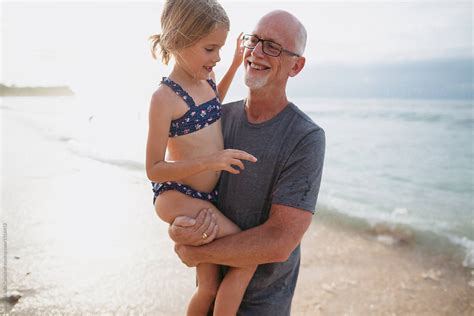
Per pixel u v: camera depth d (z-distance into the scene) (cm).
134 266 483
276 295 233
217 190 246
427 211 770
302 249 583
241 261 214
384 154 1320
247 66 233
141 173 923
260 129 231
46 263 480
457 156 1277
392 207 791
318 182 218
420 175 1072
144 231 587
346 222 688
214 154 203
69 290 427
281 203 214
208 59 222
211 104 239
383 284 488
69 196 730
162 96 221
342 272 516
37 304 400
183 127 228
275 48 222
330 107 2381
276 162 223
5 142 1305
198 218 221
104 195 750
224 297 225
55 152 1141
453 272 520
